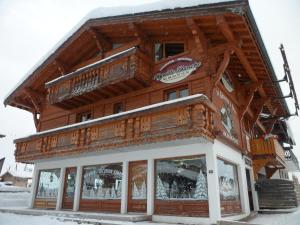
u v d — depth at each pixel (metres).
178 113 9.71
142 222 9.76
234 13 9.40
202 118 9.15
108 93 13.74
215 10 9.82
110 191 12.37
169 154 10.80
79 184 13.57
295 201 15.30
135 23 12.53
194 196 9.88
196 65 11.55
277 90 15.22
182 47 13.06
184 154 10.42
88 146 12.35
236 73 13.88
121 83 12.51
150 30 12.98
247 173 14.71
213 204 9.25
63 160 14.86
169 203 10.36
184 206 9.98
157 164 11.18
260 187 14.77
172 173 10.67
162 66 12.71
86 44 15.84
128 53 12.23
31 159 15.23
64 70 16.56
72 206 13.63
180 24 11.95
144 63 12.59
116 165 12.52
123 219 9.98
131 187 11.63
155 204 10.68
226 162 11.61
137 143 10.54
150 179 10.98
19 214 13.56
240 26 10.16
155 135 10.07
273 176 20.58
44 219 11.01
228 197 11.03
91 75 13.62
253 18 9.65
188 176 10.23
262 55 11.75
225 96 12.60
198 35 11.00
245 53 11.66
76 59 16.73
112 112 13.99
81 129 13.03
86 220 9.89
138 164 11.75
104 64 13.08
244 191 12.51
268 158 14.84
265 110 18.86
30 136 15.63
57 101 14.90
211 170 9.61
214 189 9.38
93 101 14.92
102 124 12.12
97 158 13.22
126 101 13.60
